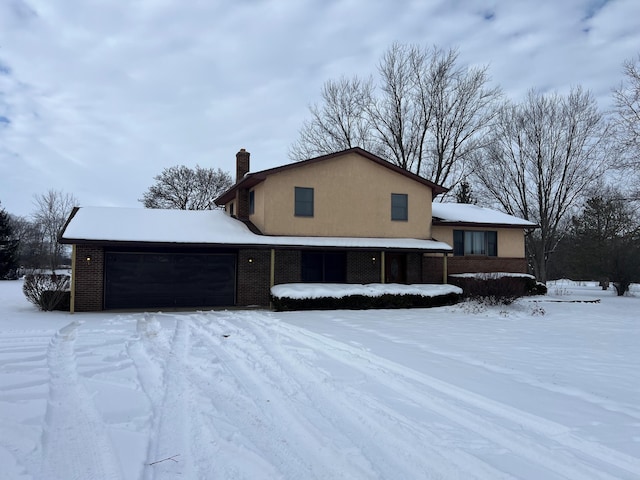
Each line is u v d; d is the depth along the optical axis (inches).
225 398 222.2
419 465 151.9
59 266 2100.1
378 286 697.6
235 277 705.0
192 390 233.9
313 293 647.1
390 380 254.2
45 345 349.4
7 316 541.6
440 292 711.7
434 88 1352.1
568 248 1471.5
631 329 479.8
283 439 173.2
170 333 408.2
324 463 153.0
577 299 843.4
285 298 634.2
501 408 207.6
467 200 1552.7
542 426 187.2
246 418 195.2
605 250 1021.2
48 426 182.7
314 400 220.2
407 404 214.4
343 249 713.0
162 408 206.7
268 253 722.8
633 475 145.3
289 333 415.5
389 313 612.4
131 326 456.8
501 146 1305.4
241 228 735.7
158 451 161.2
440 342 379.6
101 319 520.4
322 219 754.8
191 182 1882.4
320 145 1397.6
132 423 187.2
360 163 786.2
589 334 439.8
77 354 315.3
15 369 273.9
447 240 879.7
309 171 753.6
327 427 185.6
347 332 423.8
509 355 329.1
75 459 152.9
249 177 729.6
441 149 1368.1
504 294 688.4
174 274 674.2
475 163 1338.6
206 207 1883.6
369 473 146.1
